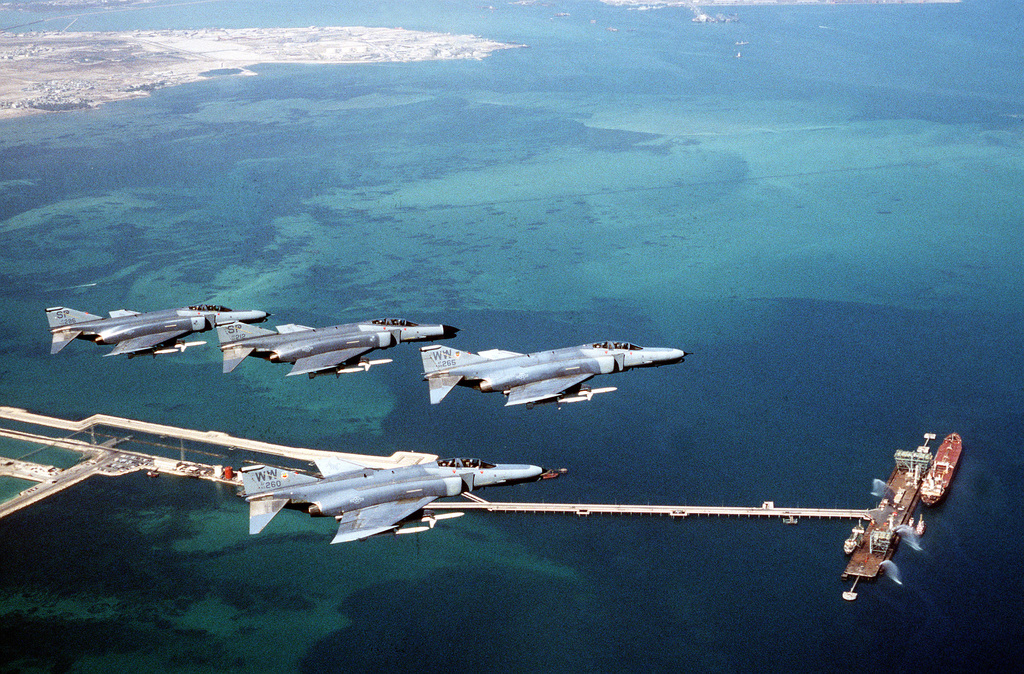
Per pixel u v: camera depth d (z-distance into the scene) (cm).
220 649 13825
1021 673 12888
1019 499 16412
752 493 16700
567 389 12569
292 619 14338
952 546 15238
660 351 13175
